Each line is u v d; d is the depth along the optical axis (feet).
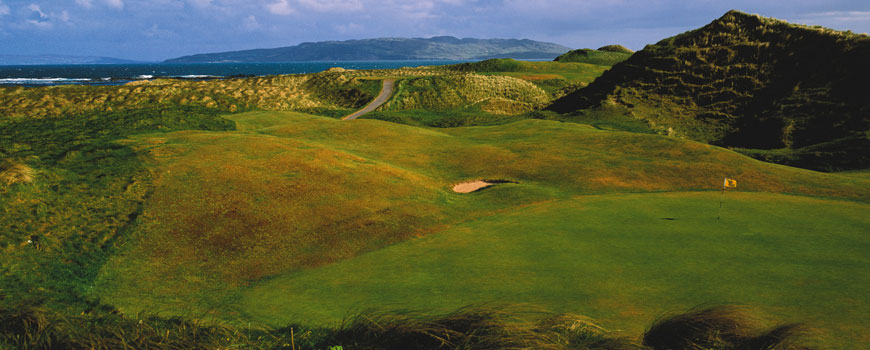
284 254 55.88
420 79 403.54
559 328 18.49
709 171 94.89
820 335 22.62
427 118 296.92
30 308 19.65
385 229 63.41
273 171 84.94
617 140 123.65
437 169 104.42
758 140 184.55
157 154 90.89
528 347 16.06
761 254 44.47
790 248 46.16
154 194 72.59
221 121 149.59
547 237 53.62
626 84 261.85
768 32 240.53
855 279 36.70
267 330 29.40
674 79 248.52
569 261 44.60
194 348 18.39
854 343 25.30
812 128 174.91
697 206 66.64
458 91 375.25
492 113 329.72
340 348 20.03
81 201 68.59
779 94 209.26
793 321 28.86
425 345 17.89
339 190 79.05
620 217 61.46
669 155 108.27
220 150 95.09
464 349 16.53
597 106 251.39
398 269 46.26
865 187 82.48
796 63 217.15
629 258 44.68
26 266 49.93
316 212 69.36
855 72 190.19
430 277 42.75
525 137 135.03
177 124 136.05
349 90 386.93
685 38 272.51
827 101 183.42
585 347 16.75
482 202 78.54
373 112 318.86
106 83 586.86
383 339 19.30
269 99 351.25
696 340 19.16
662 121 221.05
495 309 19.94
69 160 86.12
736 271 39.68
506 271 42.68
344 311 35.96
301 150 99.19
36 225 59.82
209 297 44.11
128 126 126.72
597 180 92.43
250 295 43.11
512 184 90.02
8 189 67.21
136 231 60.95
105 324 19.35
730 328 19.84
